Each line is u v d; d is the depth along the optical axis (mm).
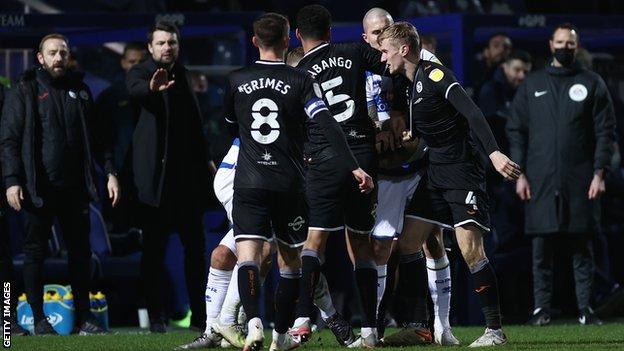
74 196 24641
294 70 17172
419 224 19375
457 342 19844
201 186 25000
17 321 25156
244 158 17125
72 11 33938
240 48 31359
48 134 24375
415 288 19625
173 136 24750
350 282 27172
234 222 17109
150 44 24562
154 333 24391
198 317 24875
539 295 26734
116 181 25047
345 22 34625
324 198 18016
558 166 26688
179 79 24828
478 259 18844
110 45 31906
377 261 19781
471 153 18719
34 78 24562
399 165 19438
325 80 18812
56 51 24375
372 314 18812
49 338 22641
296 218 17203
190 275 24922
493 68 29703
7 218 25250
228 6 34000
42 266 24594
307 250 17922
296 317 19766
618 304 28625
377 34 19797
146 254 24891
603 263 29703
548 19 28922
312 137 18156
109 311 28438
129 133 28609
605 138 26672
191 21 27938
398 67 18688
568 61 26750
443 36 31125
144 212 24859
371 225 18594
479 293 18891
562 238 27172
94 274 27297
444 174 18703
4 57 30406
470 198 18594
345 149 17000
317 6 19109
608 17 29344
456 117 18578
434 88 18375
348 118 18750
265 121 17016
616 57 31328
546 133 26812
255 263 16891
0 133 24375
